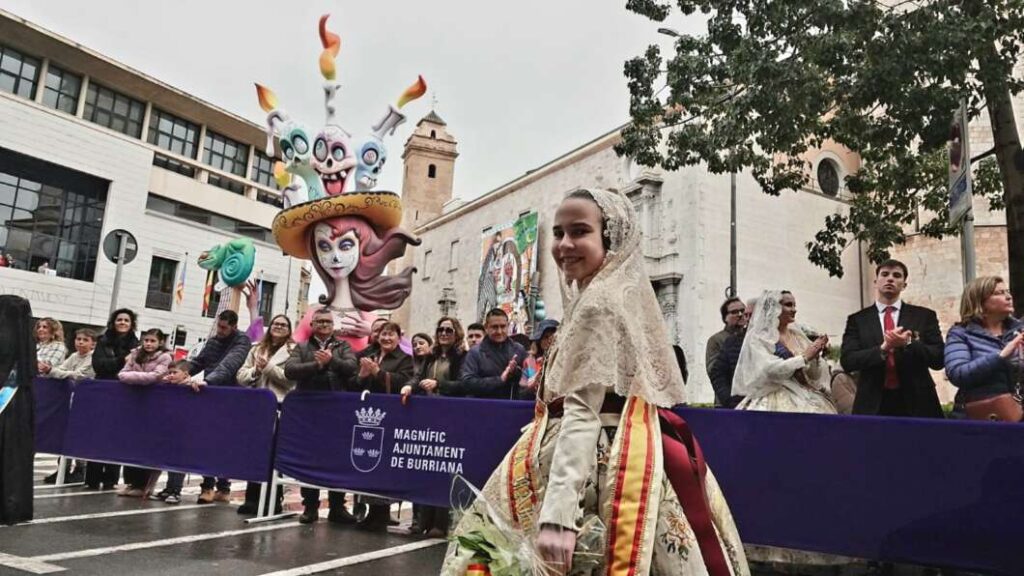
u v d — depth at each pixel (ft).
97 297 92.02
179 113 108.99
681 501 6.13
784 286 88.63
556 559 5.43
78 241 92.22
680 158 37.45
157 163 105.60
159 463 22.48
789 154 37.50
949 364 13.44
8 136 85.05
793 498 13.53
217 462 21.45
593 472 6.00
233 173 116.16
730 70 33.01
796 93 30.53
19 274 85.25
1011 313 13.73
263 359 23.62
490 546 5.70
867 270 93.25
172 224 100.68
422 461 18.52
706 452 14.48
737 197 88.12
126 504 22.04
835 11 28.73
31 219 88.43
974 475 11.93
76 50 95.04
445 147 181.06
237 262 51.19
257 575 14.03
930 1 28.81
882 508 12.67
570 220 6.59
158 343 23.91
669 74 35.47
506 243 119.03
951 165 20.04
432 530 19.15
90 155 92.32
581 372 5.90
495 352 20.80
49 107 92.38
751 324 16.96
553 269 109.81
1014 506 11.50
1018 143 29.19
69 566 13.99
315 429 20.18
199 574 13.93
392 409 19.16
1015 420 12.71
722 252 85.56
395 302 42.75
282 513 21.40
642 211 91.40
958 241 68.74
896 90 27.84
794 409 15.34
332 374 21.04
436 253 150.41
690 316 83.20
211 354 24.62
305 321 41.88
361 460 19.30
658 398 6.18
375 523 20.38
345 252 41.73
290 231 42.47
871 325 15.48
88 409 24.35
